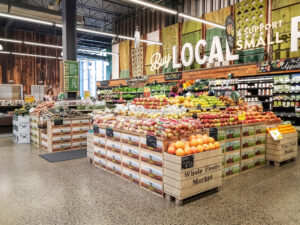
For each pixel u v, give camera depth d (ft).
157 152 10.57
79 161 16.53
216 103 17.21
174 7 50.55
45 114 20.02
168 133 10.29
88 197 10.52
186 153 9.81
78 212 9.14
